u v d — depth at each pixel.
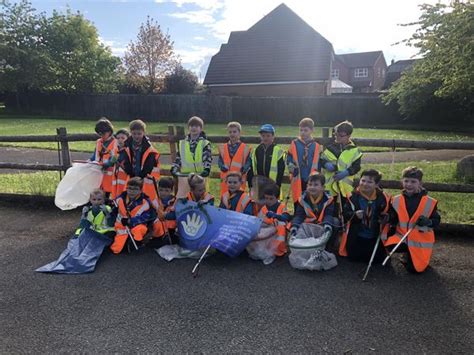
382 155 12.65
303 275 4.27
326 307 3.66
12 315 3.56
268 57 36.16
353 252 4.54
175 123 27.61
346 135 4.89
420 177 4.37
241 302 3.75
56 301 3.79
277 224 4.72
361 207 4.52
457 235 5.29
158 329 3.34
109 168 5.71
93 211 5.00
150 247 5.00
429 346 3.11
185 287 4.04
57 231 5.61
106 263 4.58
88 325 3.41
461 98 21.34
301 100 27.59
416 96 22.70
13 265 4.56
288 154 5.22
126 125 24.58
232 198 4.99
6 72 30.14
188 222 4.77
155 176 5.40
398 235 4.41
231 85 36.31
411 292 3.91
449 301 3.74
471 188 5.36
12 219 6.10
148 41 38.94
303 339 3.20
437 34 10.68
